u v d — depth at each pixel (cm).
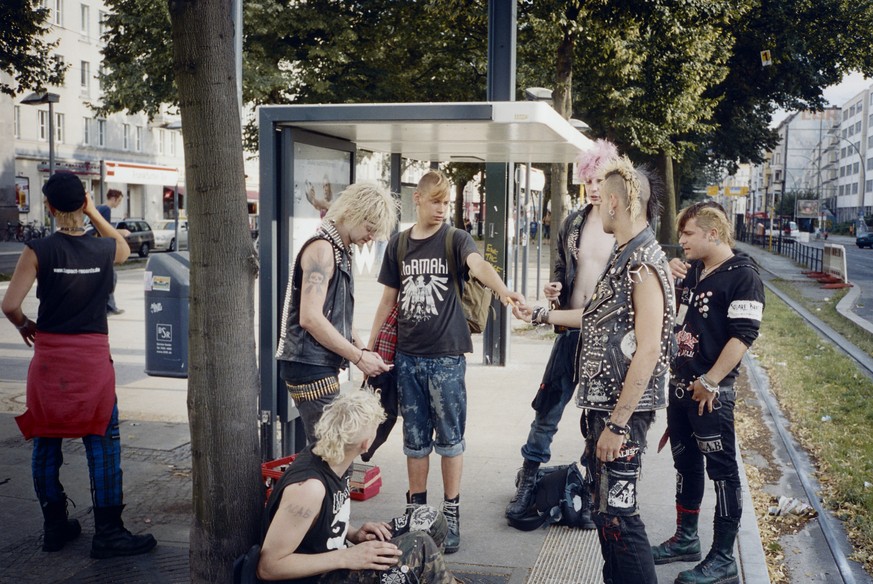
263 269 488
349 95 2295
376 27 2350
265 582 290
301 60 2284
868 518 516
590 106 2234
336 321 394
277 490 295
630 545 322
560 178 1485
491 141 639
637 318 315
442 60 2425
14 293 403
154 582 391
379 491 526
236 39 616
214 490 332
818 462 648
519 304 420
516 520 463
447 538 428
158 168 2892
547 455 470
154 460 591
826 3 2747
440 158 904
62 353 408
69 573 401
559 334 463
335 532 295
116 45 2325
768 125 3212
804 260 3300
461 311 423
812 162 13125
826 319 1570
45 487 425
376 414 293
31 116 4734
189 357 335
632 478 321
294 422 530
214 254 325
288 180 496
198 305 328
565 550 434
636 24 1573
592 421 332
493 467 580
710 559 404
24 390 827
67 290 407
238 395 332
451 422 424
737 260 398
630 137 2252
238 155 329
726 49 2334
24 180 4728
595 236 452
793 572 450
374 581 296
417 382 426
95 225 426
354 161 602
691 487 426
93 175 5156
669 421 424
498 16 909
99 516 421
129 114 2312
